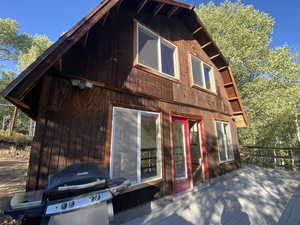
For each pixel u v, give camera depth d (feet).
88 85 8.76
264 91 33.53
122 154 10.05
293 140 34.27
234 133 23.61
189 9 16.40
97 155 8.81
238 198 11.76
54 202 4.82
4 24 51.88
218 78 22.86
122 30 11.80
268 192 12.91
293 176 17.83
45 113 7.53
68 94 8.41
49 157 7.31
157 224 8.41
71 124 8.23
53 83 8.01
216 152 18.34
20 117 59.77
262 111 33.55
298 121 32.53
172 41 16.25
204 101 18.71
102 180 5.79
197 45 20.16
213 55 21.65
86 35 8.52
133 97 11.44
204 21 44.27
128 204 9.36
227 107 23.34
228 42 37.70
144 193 10.33
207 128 18.06
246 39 37.06
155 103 12.91
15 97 6.33
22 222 6.45
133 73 11.76
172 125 14.28
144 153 11.73
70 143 8.02
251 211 9.75
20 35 56.24
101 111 9.49
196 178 16.33
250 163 28.07
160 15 15.51
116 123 10.20
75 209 4.92
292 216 9.04
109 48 10.68
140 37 13.23
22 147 34.50
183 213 9.59
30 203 4.86
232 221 8.68
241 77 38.78
